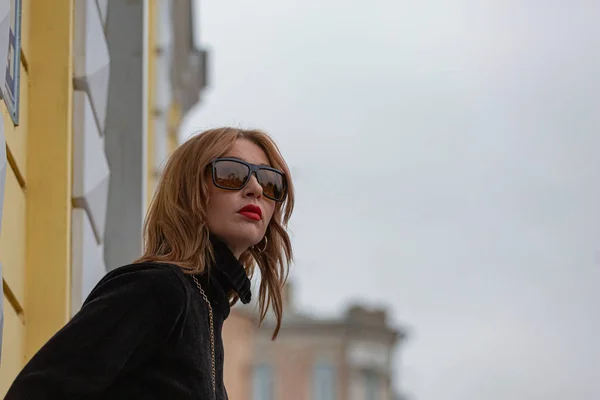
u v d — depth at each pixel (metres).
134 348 4.02
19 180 5.75
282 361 44.69
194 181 4.52
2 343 5.10
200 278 4.39
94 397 3.91
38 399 3.82
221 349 4.37
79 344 3.93
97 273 6.61
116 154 8.26
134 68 8.34
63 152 5.95
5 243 5.32
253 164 4.60
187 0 16.36
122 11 8.38
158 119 12.56
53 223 5.88
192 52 18.89
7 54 5.04
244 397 43.19
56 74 6.01
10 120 5.40
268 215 4.67
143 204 8.23
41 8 6.06
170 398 4.09
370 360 45.81
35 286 5.82
